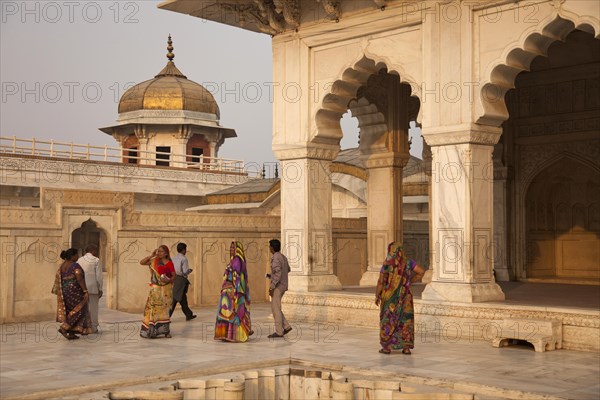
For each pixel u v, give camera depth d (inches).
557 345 284.8
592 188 473.4
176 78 1210.6
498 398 207.9
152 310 315.6
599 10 281.3
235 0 397.4
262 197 811.4
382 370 238.4
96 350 279.9
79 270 312.2
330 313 366.0
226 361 253.0
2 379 219.6
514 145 484.4
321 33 377.4
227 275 307.9
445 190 326.6
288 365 257.8
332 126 387.5
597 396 200.8
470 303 313.0
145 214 421.4
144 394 207.5
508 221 483.5
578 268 481.7
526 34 303.6
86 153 961.5
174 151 1179.9
